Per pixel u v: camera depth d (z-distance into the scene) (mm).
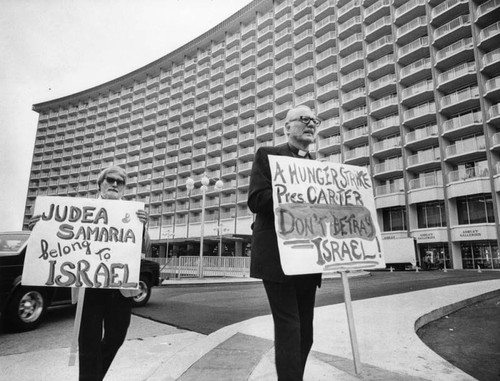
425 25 38625
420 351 3539
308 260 2246
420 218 37406
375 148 41562
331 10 50469
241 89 62438
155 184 71875
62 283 2516
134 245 2760
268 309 7559
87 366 2299
